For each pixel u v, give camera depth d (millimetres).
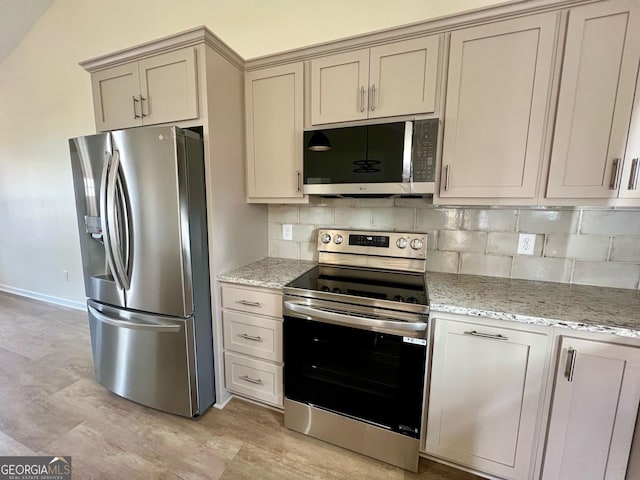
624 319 1122
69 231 3182
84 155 1658
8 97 3170
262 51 2119
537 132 1294
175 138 1432
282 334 1662
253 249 2105
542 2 1204
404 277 1732
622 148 1180
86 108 2791
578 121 1228
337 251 1996
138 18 2471
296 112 1722
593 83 1188
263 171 1865
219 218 1732
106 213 1576
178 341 1633
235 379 1843
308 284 1591
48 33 2814
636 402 1069
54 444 1557
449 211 1785
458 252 1794
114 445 1555
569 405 1159
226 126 1727
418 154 1446
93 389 2016
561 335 1140
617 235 1483
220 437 1617
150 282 1620
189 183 1538
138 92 1721
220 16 2201
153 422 1721
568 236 1567
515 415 1249
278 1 2021
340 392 1495
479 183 1414
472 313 1231
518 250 1670
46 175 3158
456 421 1350
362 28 1845
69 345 2586
